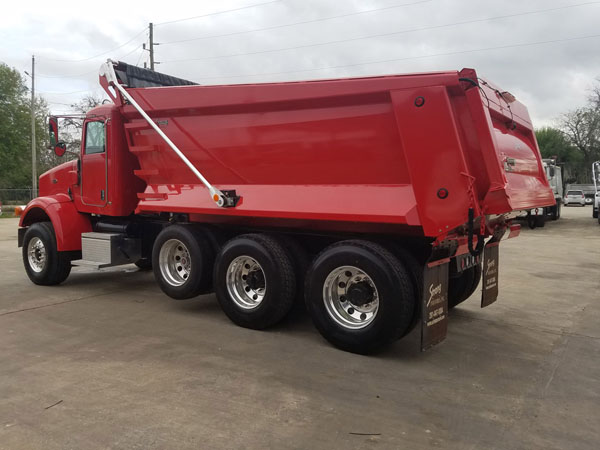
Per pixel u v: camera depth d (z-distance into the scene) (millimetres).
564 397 3908
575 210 37938
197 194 6020
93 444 3057
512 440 3211
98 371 4273
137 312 6344
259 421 3389
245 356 4719
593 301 7332
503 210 4465
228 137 5680
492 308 6855
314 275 4992
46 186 8359
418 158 4473
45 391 3840
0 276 8891
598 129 56312
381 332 4578
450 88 4391
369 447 3076
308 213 5027
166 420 3381
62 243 7562
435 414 3561
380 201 4695
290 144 5242
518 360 4750
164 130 6246
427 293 4391
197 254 6031
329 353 4844
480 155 4430
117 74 6672
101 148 7297
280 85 5176
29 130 45344
